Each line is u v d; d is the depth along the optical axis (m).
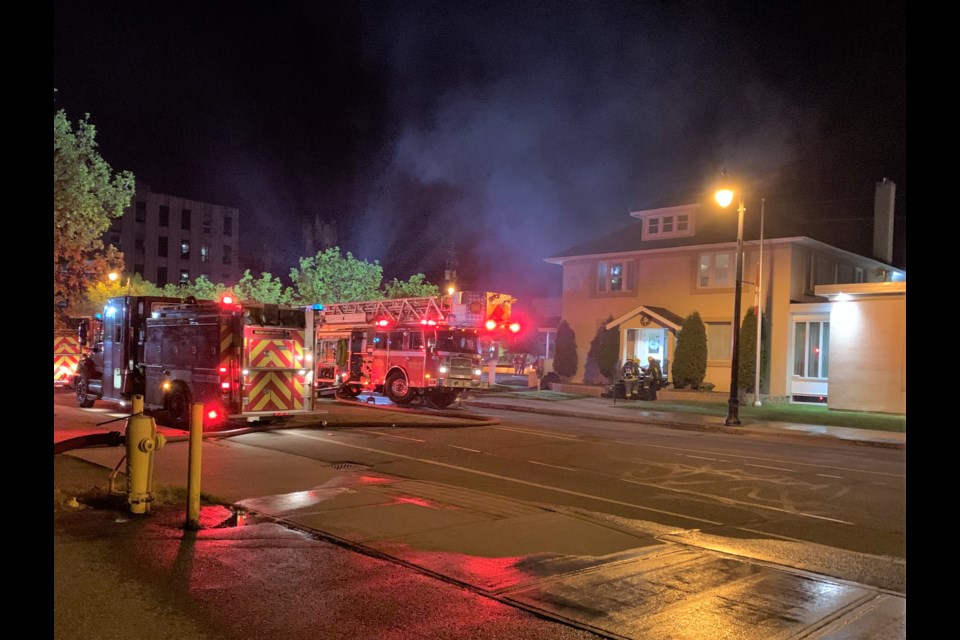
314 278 41.12
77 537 6.28
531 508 8.22
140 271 78.81
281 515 7.37
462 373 22.55
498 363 48.78
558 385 33.97
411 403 23.69
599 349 33.25
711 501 9.88
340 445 13.33
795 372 29.09
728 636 4.67
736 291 21.72
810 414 24.41
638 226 36.53
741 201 21.72
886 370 24.94
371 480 9.69
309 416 17.09
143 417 7.29
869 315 25.45
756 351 27.83
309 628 4.55
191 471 6.71
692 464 13.27
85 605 4.78
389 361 23.05
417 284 40.72
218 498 8.12
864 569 6.55
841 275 33.06
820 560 6.83
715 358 30.89
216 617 4.67
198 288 41.06
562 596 5.26
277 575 5.51
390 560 5.96
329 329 25.34
